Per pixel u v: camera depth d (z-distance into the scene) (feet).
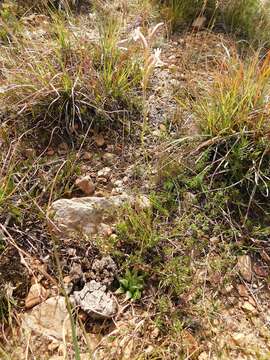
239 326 1.76
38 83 2.37
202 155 2.19
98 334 1.69
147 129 2.42
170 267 1.85
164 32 3.19
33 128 2.30
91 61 2.50
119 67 2.52
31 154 2.21
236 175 2.17
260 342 1.72
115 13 3.15
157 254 1.90
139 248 1.91
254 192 2.09
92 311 1.70
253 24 3.35
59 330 1.68
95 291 1.77
